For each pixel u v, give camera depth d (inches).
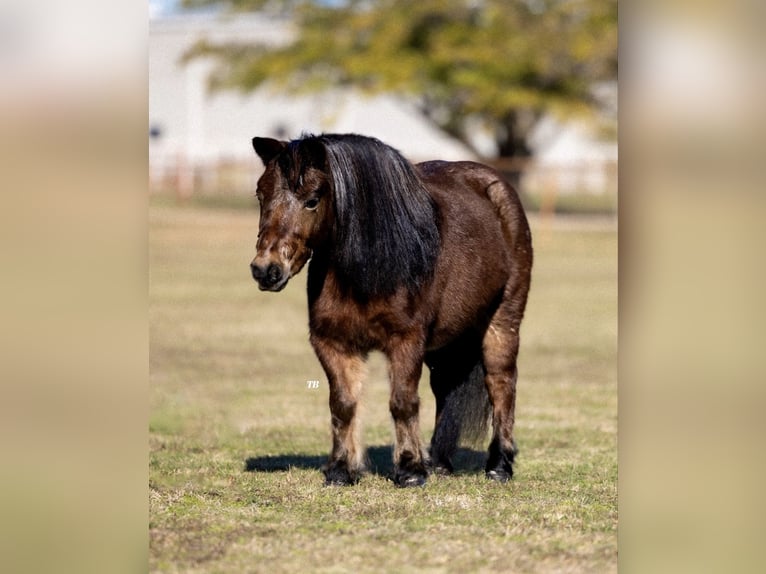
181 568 324.2
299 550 344.5
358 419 418.6
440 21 2588.6
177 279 1344.7
